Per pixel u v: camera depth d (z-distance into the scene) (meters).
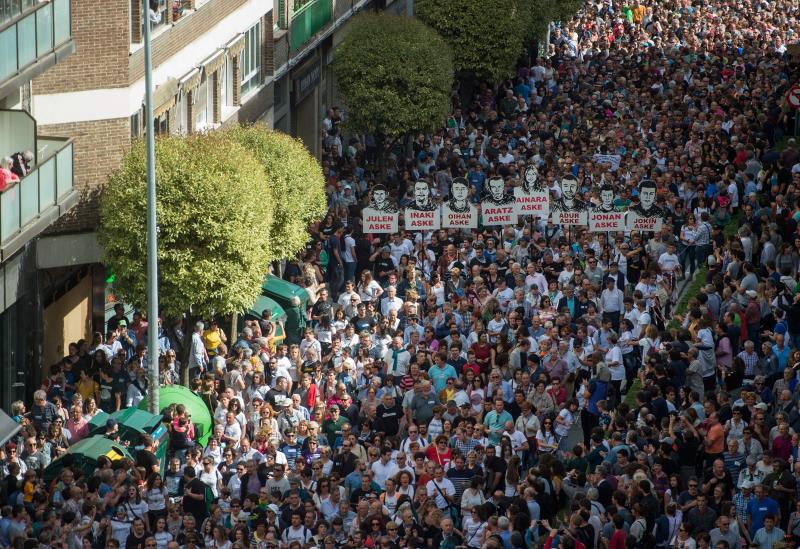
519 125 64.12
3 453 32.47
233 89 54.12
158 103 45.41
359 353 38.53
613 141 58.81
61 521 28.78
